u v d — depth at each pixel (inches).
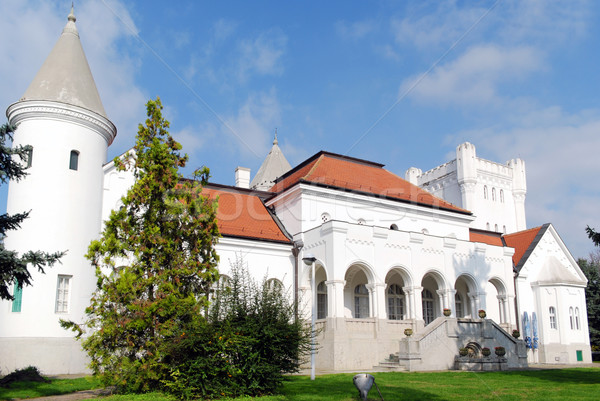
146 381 573.0
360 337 1043.3
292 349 591.5
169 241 622.8
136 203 630.5
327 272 1070.4
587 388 655.1
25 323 824.3
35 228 868.6
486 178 2182.6
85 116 939.3
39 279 844.0
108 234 617.9
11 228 576.7
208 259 662.5
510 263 1355.8
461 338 1039.6
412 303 1142.3
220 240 1110.4
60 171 903.7
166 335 563.8
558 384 699.4
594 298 1742.1
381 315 1085.8
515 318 1328.7
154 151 631.8
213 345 546.3
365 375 544.7
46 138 903.1
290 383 688.4
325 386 654.5
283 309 608.4
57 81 935.7
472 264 1270.9
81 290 890.7
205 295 643.5
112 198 1005.2
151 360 563.8
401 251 1156.5
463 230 1413.6
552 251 1523.1
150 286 607.5
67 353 844.0
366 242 1109.7
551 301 1423.5
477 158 2172.7
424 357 970.1
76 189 916.6
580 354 1401.3
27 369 721.6
